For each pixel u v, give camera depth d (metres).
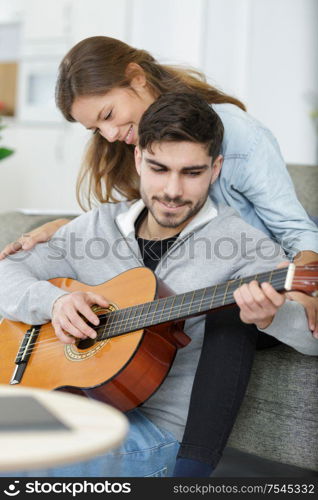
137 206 1.79
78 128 4.73
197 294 1.43
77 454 0.73
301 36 4.27
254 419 1.80
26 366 1.67
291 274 1.26
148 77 1.89
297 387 1.73
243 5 4.20
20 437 0.77
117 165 2.04
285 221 1.82
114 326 1.53
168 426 1.57
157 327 1.50
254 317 1.31
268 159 1.87
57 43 4.79
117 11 4.55
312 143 4.31
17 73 5.00
